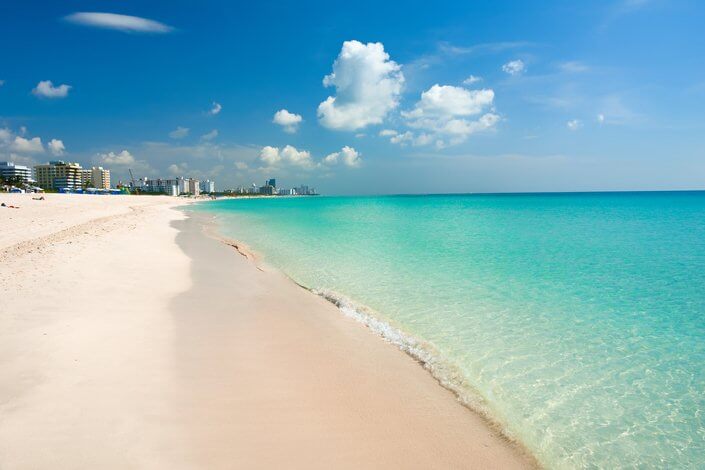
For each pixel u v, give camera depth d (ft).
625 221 136.15
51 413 16.44
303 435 16.97
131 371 20.99
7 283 35.17
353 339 28.94
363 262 59.06
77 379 19.51
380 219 154.20
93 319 28.09
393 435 17.58
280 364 23.97
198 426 16.80
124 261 49.85
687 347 28.09
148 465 13.92
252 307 35.24
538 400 21.27
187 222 134.00
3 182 416.26
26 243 57.98
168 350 24.31
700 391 22.20
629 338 29.81
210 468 14.21
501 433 18.35
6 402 16.99
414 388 22.08
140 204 284.00
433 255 65.16
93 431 15.53
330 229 111.34
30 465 13.32
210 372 21.97
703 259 61.21
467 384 22.85
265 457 15.23
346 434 17.35
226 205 355.15
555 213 190.80
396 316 34.58
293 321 32.14
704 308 36.88
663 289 43.62
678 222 130.00
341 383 22.16
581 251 69.15
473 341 29.17
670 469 16.24
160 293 37.11
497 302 38.81
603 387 22.68
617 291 42.83
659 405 20.84
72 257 48.44
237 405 18.84
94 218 117.08
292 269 53.98
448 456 16.43
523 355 26.84
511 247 73.92
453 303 38.47
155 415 17.20
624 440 18.04
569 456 16.96
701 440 18.02
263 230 108.58
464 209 246.68
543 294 41.55
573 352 27.32
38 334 24.43
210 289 40.42
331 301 38.88
